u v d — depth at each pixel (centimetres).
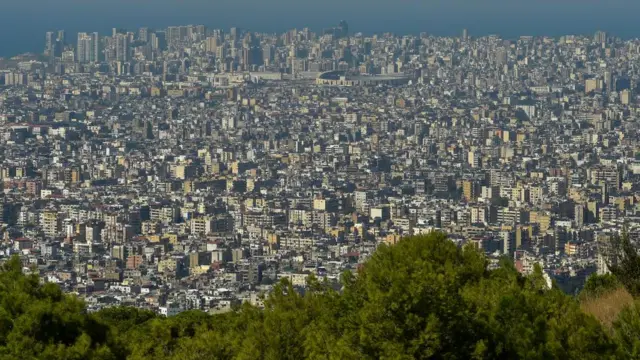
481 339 13588
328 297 15475
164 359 15950
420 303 13738
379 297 13800
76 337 14962
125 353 15725
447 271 14675
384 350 13562
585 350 13100
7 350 14275
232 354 15462
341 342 13862
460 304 13938
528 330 13288
